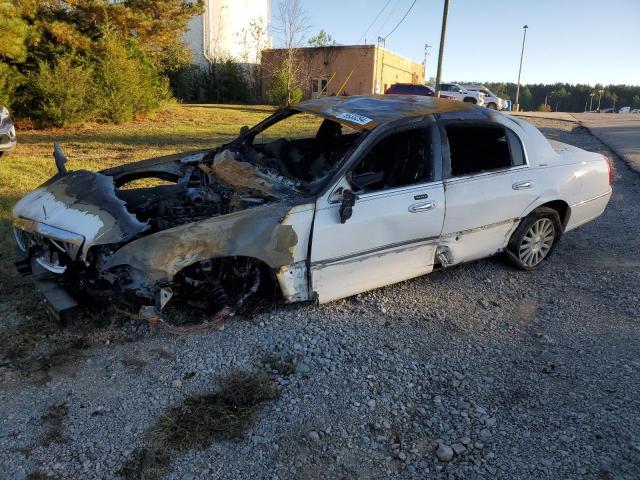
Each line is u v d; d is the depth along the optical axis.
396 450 2.85
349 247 3.91
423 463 2.77
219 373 3.37
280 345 3.67
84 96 14.72
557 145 5.58
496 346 3.87
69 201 3.91
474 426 3.04
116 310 3.62
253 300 4.09
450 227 4.36
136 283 3.39
